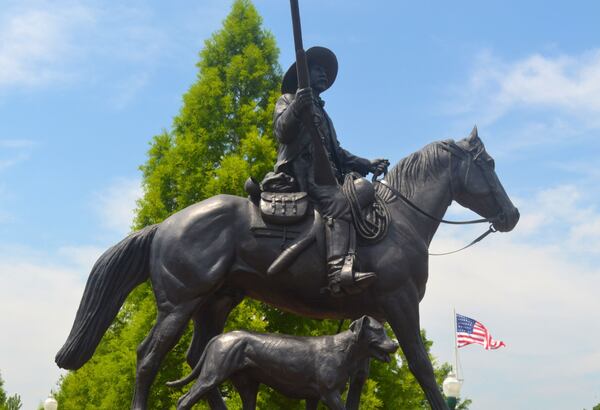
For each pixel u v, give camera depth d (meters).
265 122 15.62
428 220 6.00
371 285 5.61
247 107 15.52
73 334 5.61
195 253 5.62
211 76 15.99
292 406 13.09
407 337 5.62
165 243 5.69
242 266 5.72
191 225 5.69
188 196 14.95
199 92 15.81
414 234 5.84
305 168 5.91
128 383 13.99
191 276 5.59
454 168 6.13
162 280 5.64
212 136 15.54
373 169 6.39
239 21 16.95
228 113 15.75
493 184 6.16
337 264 5.49
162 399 13.47
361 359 5.18
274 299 5.83
